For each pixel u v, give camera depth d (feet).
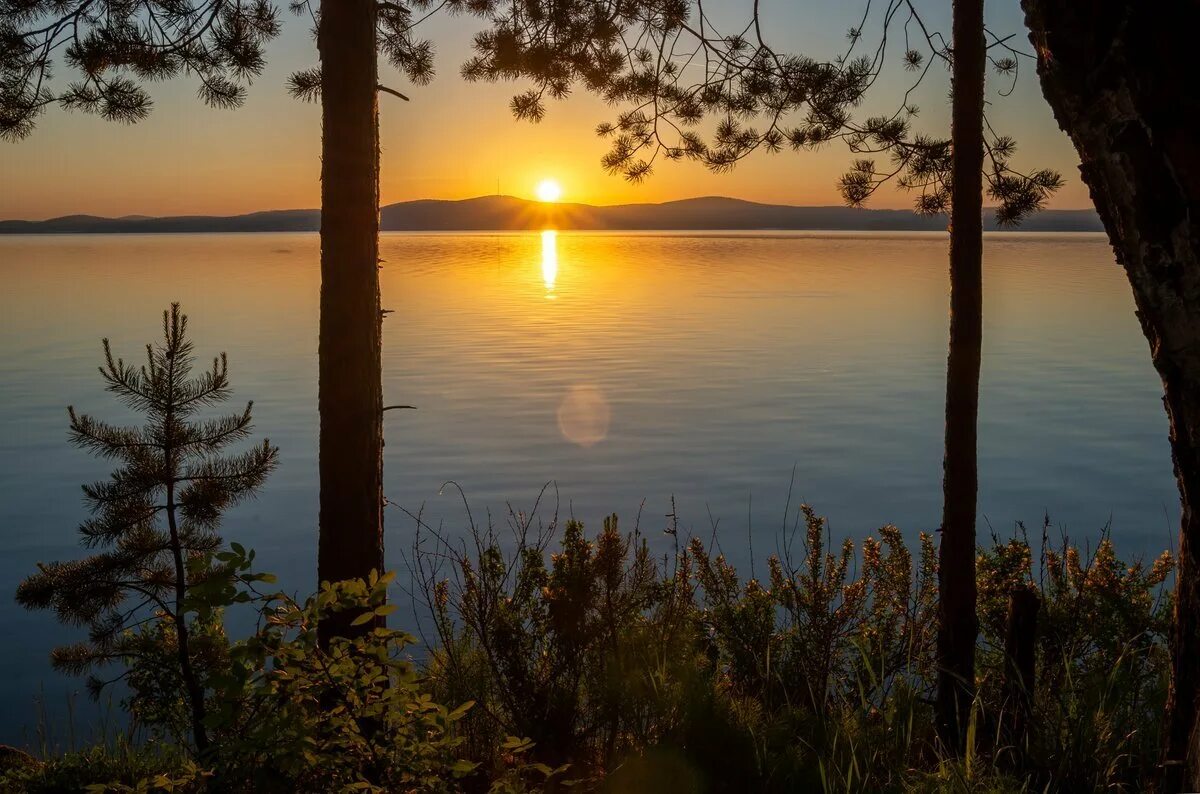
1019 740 12.21
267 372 121.29
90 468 71.46
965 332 16.35
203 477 16.22
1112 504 59.88
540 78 25.49
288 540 52.39
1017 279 348.79
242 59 21.16
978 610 17.49
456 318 199.00
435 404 99.04
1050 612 15.96
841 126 22.77
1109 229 5.08
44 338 167.32
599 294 268.82
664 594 14.57
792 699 14.89
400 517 57.72
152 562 16.12
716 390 107.86
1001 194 19.61
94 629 16.16
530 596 14.38
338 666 8.80
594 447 78.48
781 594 16.39
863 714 13.00
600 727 13.42
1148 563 45.65
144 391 15.67
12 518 57.77
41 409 96.37
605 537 13.87
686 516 58.03
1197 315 4.65
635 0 24.84
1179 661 6.69
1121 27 4.48
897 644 16.43
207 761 9.82
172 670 15.19
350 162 16.39
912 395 104.32
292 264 542.57
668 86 25.23
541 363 130.72
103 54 20.79
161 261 600.80
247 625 35.76
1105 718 12.03
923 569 18.07
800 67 23.13
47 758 16.69
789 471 69.92
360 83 16.39
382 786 8.71
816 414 93.09
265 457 16.52
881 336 164.96
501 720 13.73
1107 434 82.58
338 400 16.53
